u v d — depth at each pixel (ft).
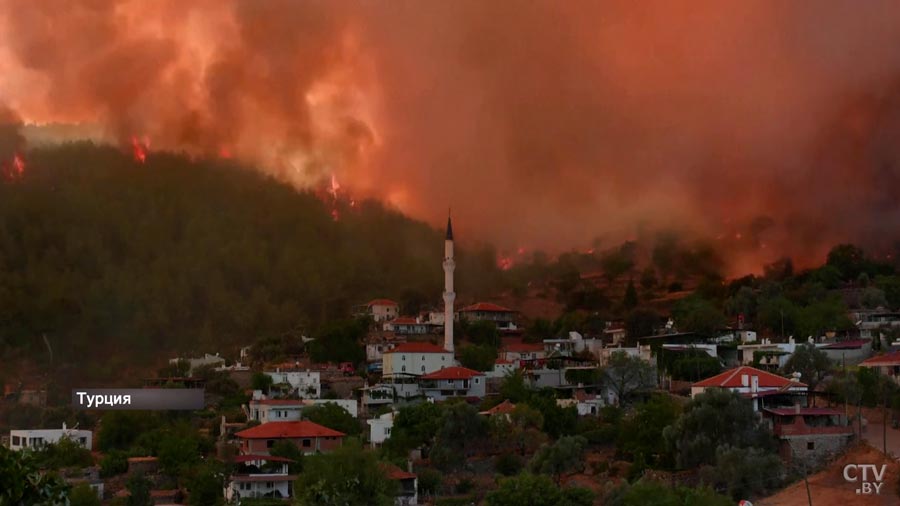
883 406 580.30
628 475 562.66
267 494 552.00
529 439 618.44
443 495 562.66
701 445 536.42
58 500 189.67
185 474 578.25
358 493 481.87
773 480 513.04
